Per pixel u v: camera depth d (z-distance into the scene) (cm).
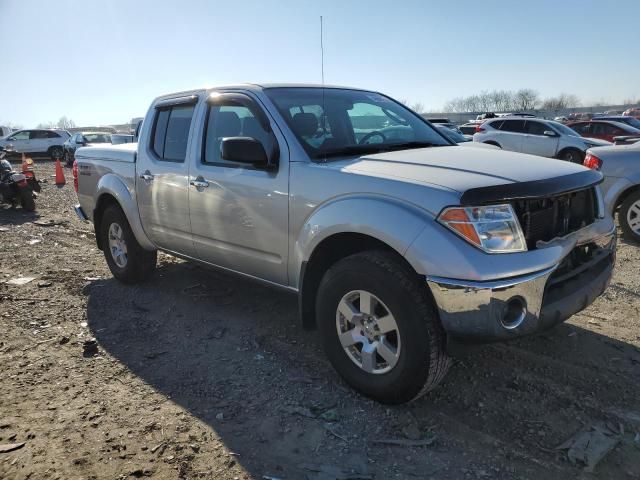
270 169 354
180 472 256
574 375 341
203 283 541
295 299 488
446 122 2600
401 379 289
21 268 613
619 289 497
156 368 365
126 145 540
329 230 310
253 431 290
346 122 391
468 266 260
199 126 420
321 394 326
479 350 375
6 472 258
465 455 267
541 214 286
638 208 681
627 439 277
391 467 260
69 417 304
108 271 602
